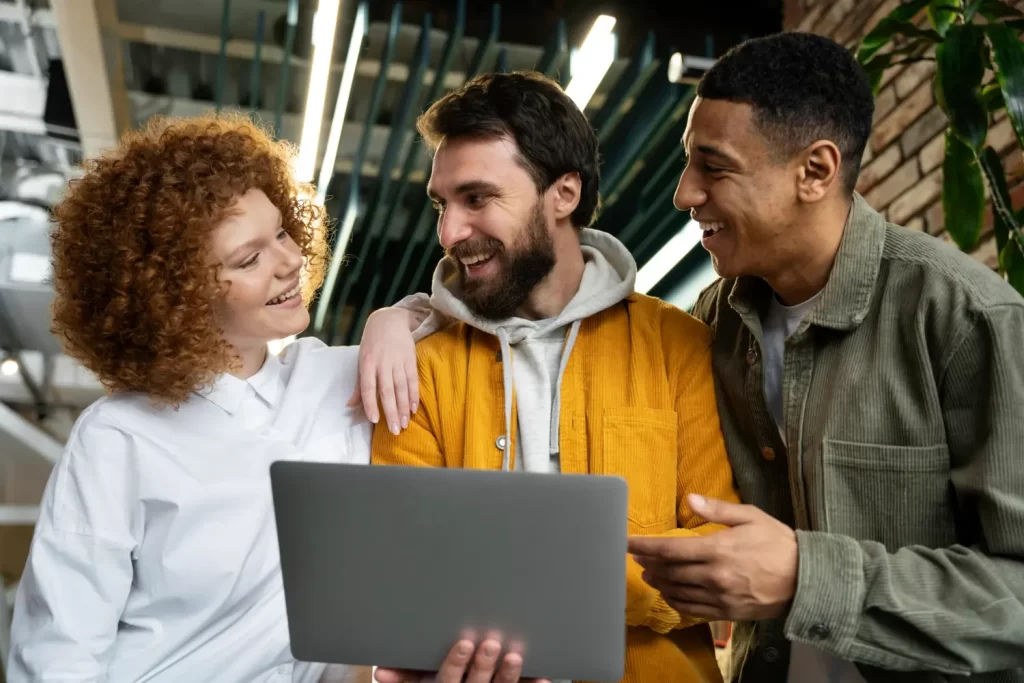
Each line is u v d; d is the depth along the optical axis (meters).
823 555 1.06
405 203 5.79
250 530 1.28
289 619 1.05
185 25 3.78
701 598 1.08
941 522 1.18
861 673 1.21
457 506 0.98
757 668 1.33
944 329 1.17
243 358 1.39
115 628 1.23
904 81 2.44
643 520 1.29
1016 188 1.99
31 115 4.53
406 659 1.05
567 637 1.00
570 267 1.46
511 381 1.37
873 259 1.24
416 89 3.92
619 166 4.55
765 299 1.39
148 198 1.27
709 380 1.41
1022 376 1.14
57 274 1.32
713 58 3.50
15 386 5.61
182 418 1.31
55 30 4.10
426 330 1.49
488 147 1.36
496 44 3.61
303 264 1.46
